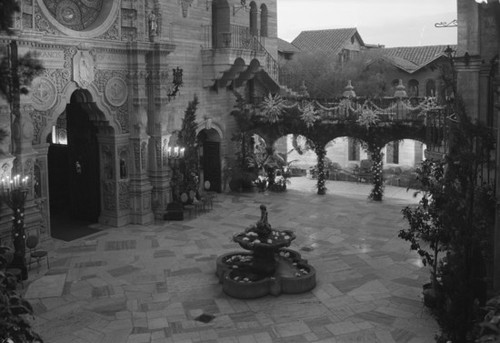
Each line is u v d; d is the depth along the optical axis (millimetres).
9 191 16625
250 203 27125
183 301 14984
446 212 11703
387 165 37656
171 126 24969
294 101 30422
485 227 12102
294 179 34344
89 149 22828
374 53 47438
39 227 18578
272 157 30453
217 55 26375
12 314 8922
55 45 19016
